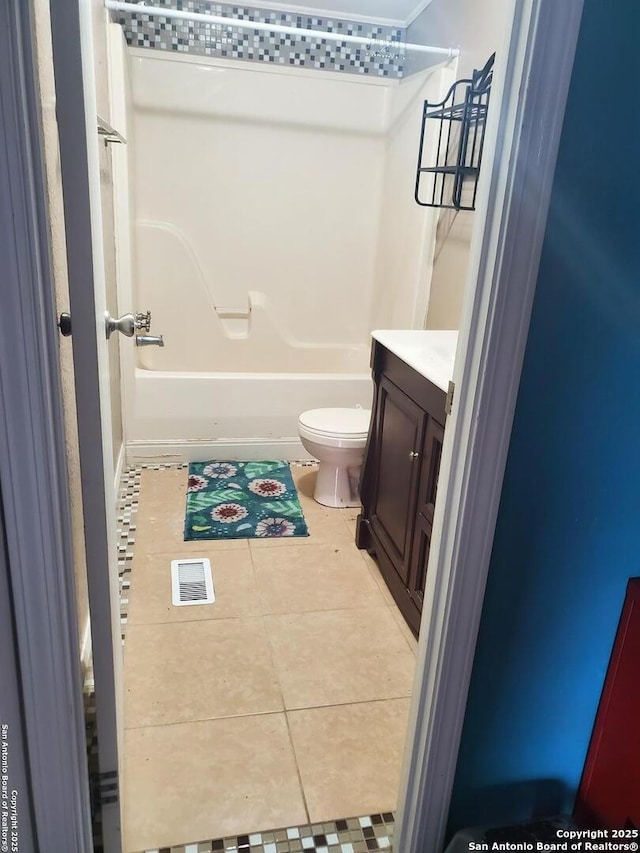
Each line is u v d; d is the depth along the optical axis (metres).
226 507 2.67
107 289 2.38
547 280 0.94
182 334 3.39
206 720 1.60
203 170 3.24
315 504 2.76
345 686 1.74
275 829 1.35
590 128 0.88
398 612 2.06
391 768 1.51
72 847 1.13
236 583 2.17
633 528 1.11
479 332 0.95
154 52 3.02
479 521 1.04
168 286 3.31
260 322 3.49
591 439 1.04
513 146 0.86
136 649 1.83
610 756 1.20
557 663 1.19
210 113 3.16
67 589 0.98
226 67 3.11
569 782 1.30
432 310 2.90
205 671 1.77
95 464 0.96
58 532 0.94
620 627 1.16
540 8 0.80
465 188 2.49
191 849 1.30
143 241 3.23
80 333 0.90
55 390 0.88
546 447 1.03
